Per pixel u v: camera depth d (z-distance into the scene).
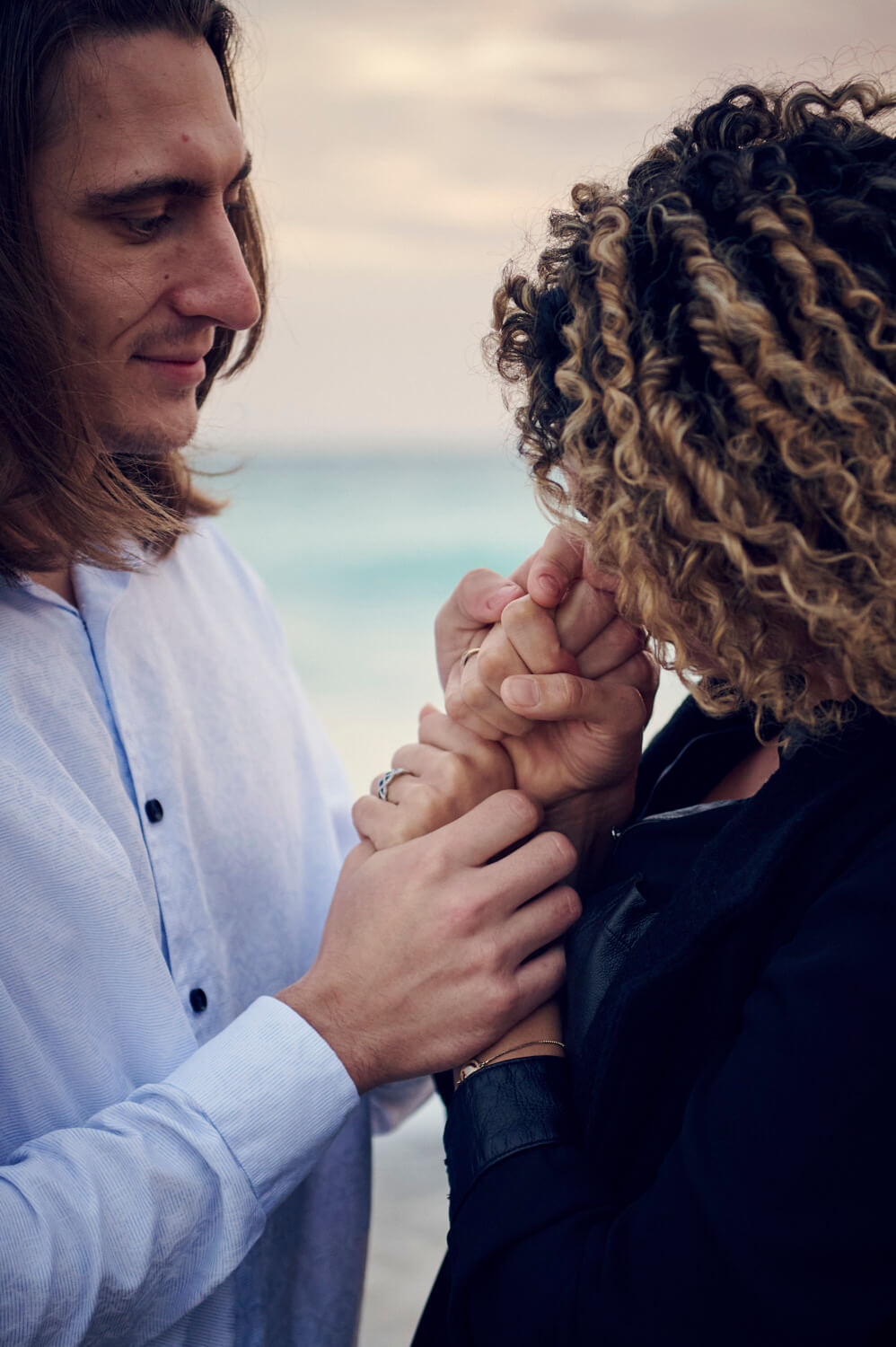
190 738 1.28
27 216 0.98
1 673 1.06
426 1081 1.56
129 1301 0.94
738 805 1.05
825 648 0.79
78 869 1.05
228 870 1.29
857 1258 0.71
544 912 1.08
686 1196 0.76
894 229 0.74
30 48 0.93
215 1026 1.22
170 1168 0.98
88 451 1.06
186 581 1.38
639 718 1.12
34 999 1.02
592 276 0.84
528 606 1.07
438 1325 1.13
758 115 0.87
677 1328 0.76
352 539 17.88
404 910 1.06
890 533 0.71
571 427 0.82
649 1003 0.87
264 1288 1.26
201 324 1.10
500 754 1.17
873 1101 0.69
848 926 0.73
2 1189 0.90
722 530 0.74
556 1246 0.87
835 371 0.71
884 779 0.80
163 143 0.98
